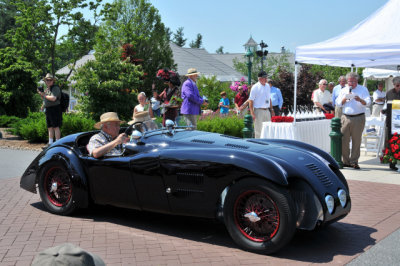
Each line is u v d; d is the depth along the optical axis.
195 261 3.74
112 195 4.83
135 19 26.70
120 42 23.48
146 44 26.02
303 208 4.02
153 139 4.73
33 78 20.89
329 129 10.66
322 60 9.75
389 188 6.54
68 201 5.15
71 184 5.04
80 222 4.96
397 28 8.54
